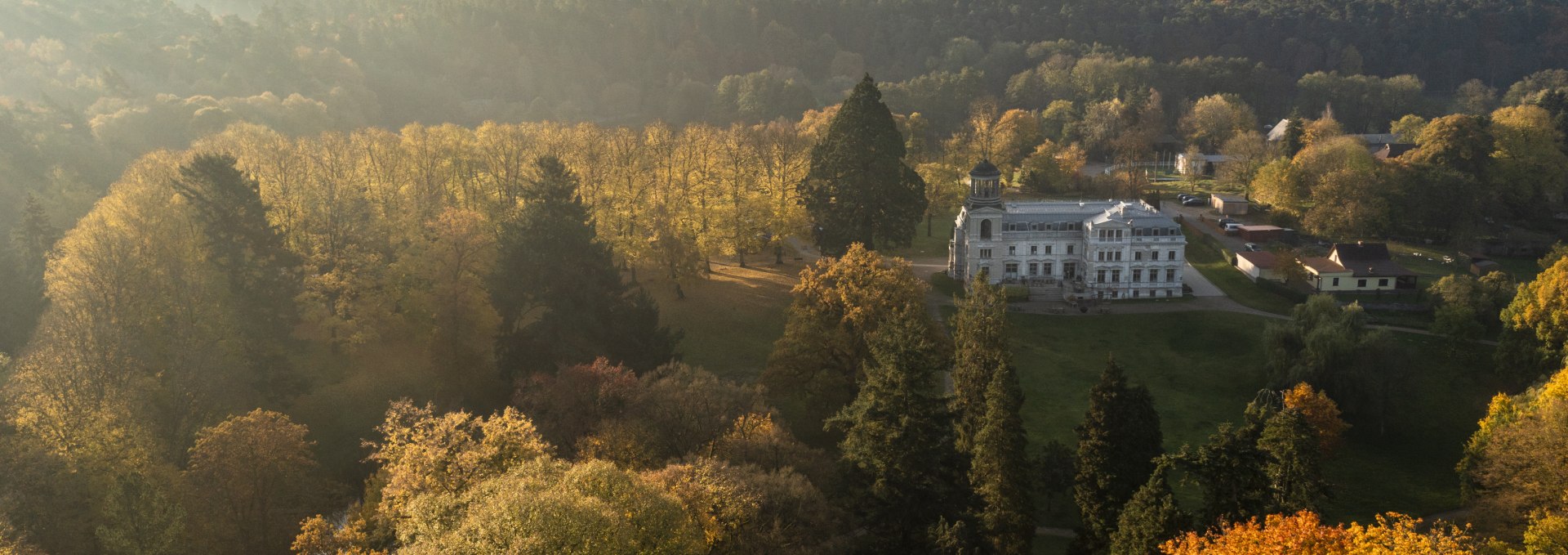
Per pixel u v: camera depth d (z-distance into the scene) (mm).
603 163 171750
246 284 115312
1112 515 77438
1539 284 127250
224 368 106938
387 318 127688
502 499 57938
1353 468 114125
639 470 81688
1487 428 97625
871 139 158125
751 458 84062
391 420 82188
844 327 117312
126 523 75000
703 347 137625
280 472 86625
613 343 116688
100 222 126750
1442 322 140250
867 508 82812
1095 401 79500
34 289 138500
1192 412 125500
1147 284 161500
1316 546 58062
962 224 166750
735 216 162500
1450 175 194250
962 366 94938
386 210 147125
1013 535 80875
